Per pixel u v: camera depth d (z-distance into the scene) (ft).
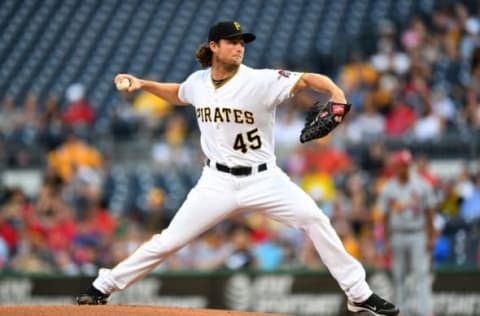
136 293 147.43
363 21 255.09
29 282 148.56
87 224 169.68
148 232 168.45
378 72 208.13
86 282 146.82
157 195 173.58
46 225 170.71
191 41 261.85
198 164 196.24
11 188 182.50
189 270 149.59
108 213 179.01
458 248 159.43
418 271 135.13
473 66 201.26
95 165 193.26
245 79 79.41
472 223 160.35
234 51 78.95
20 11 281.33
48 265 164.66
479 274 142.10
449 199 162.61
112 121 214.28
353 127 189.57
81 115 214.90
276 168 81.92
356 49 233.35
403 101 193.67
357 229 161.89
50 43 266.98
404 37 222.69
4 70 257.96
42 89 248.52
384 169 172.55
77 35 269.23
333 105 75.87
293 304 144.46
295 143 189.47
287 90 78.84
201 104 81.66
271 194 80.84
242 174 81.00
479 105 188.55
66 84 249.55
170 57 256.93
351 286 82.07
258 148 80.84
